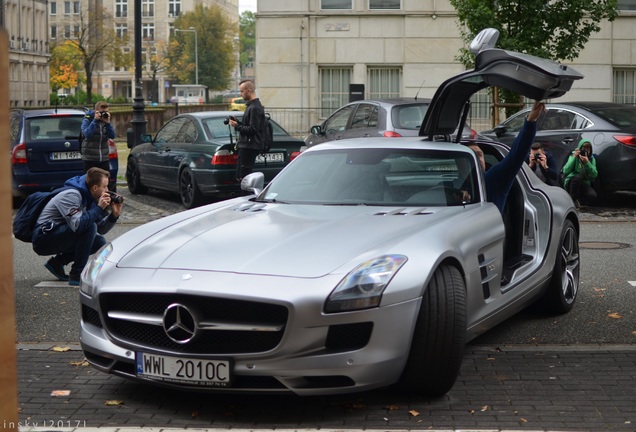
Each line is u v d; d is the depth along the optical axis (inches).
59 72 3659.0
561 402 194.4
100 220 333.1
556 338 254.7
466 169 247.4
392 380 186.5
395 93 1168.8
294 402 195.9
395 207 233.9
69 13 5137.8
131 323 192.1
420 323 189.5
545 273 265.6
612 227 497.7
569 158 563.8
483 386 207.0
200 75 4362.7
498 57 252.8
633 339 253.3
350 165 253.3
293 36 1165.7
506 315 243.0
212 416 187.8
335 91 1175.0
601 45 1138.0
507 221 267.7
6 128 88.0
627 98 1149.7
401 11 1149.1
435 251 193.6
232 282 181.3
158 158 619.2
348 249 192.9
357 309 178.7
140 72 786.2
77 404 196.7
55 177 621.0
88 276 203.2
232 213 232.7
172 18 5216.5
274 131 591.2
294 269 184.9
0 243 88.2
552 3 794.8
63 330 271.7
